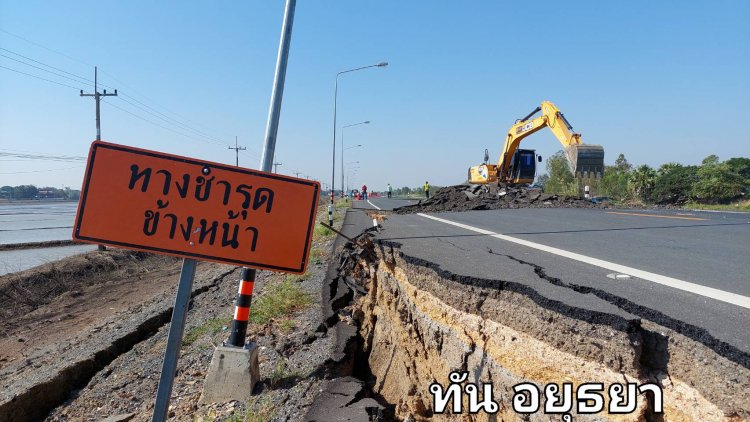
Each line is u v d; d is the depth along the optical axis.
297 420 4.23
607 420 3.01
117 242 2.77
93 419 5.72
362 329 8.09
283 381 5.17
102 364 8.10
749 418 2.39
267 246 2.95
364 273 10.08
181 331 2.77
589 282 4.44
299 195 3.00
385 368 6.82
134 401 5.82
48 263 21.61
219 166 2.90
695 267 5.32
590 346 3.20
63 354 9.15
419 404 5.23
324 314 7.47
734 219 11.60
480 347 4.36
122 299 17.53
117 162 2.79
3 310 16.47
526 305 3.89
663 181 32.78
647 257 6.07
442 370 4.94
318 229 16.53
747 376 2.43
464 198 24.03
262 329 6.95
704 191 30.84
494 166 25.94
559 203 19.50
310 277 10.03
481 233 9.47
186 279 2.84
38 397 6.65
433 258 6.11
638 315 3.24
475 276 4.73
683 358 2.79
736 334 2.80
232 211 2.91
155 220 2.81
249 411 4.55
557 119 20.03
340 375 5.54
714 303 3.62
